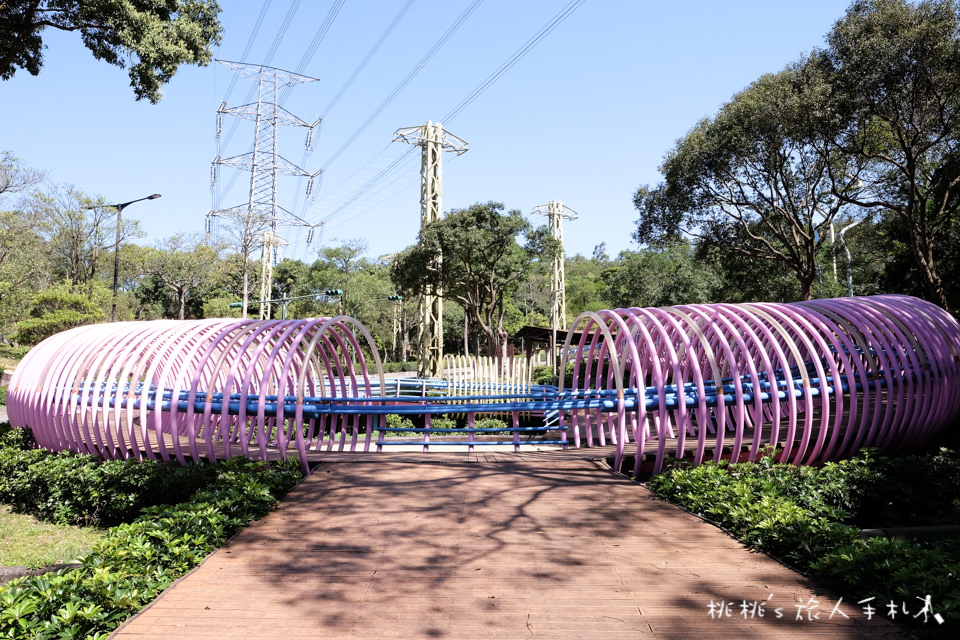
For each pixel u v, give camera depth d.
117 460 8.25
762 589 4.13
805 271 21.81
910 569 3.79
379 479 7.42
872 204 17.06
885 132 18.47
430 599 4.01
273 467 7.74
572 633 3.53
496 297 34.59
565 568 4.56
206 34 16.67
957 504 7.17
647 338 8.00
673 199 22.55
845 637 3.44
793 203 20.72
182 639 3.45
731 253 24.28
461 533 5.40
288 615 3.76
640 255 50.66
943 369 8.58
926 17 14.45
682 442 7.62
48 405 9.19
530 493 6.77
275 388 11.72
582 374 23.72
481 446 11.59
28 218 37.44
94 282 34.91
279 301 41.47
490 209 30.72
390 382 19.61
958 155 16.44
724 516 5.63
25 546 6.87
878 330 8.69
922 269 16.06
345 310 60.12
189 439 7.87
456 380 17.72
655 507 6.22
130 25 14.54
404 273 30.34
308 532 5.43
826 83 16.41
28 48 16.20
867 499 6.75
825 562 4.18
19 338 30.14
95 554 4.40
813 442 8.92
